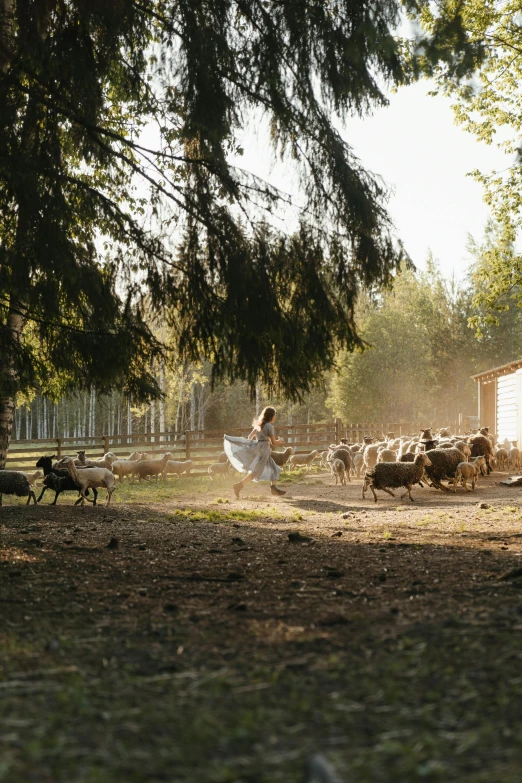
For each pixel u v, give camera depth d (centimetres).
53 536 842
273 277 814
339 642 386
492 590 485
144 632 422
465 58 704
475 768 232
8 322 947
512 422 2322
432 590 500
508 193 2217
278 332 794
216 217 829
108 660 369
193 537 842
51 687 318
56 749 250
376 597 491
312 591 523
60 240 784
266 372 837
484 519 996
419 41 713
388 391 5316
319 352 823
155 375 916
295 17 789
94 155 970
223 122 790
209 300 820
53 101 831
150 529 929
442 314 6194
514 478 1605
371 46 747
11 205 808
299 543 781
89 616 462
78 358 888
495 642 358
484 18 1892
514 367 2277
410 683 312
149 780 229
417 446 1642
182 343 848
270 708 293
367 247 829
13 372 907
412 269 862
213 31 793
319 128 830
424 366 5550
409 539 802
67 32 790
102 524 989
